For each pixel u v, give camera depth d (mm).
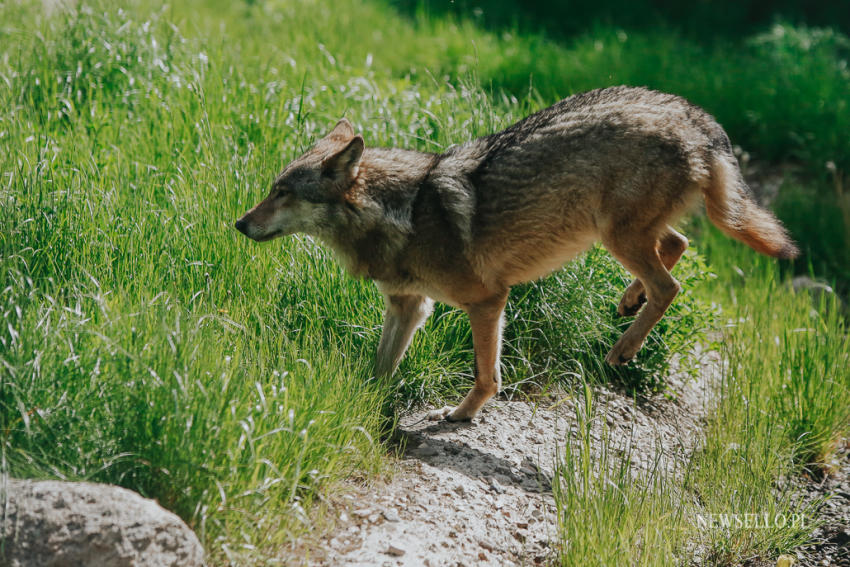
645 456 6020
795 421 6645
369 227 5473
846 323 9008
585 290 6676
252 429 4336
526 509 5227
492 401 6305
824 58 15062
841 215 10781
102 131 7723
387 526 4641
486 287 5602
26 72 8398
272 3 14805
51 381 4430
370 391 5656
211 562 4055
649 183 5379
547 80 12508
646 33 17359
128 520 3633
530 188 5422
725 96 13406
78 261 5656
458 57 13086
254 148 7375
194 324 5008
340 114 8461
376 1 16062
